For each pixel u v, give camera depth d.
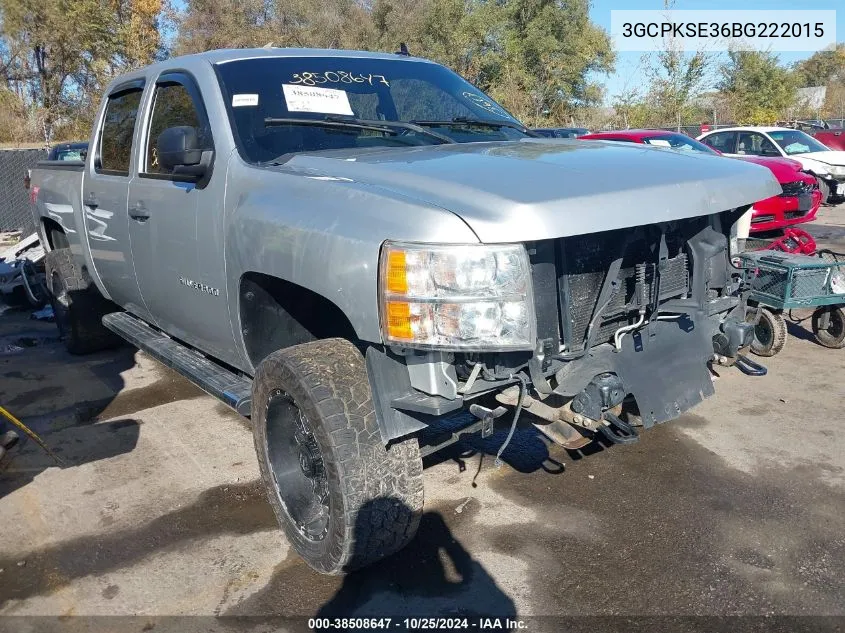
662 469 3.83
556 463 3.93
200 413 4.85
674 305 3.11
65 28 36.19
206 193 3.40
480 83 35.91
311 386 2.70
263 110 3.54
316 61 3.97
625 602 2.81
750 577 2.93
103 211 4.55
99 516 3.56
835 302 5.18
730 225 3.34
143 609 2.87
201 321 3.71
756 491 3.57
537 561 3.09
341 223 2.66
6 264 8.12
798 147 13.20
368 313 2.55
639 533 3.26
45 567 3.16
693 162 3.22
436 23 35.34
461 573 3.03
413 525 2.85
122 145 4.45
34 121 33.72
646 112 30.30
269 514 3.54
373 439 2.72
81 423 4.73
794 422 4.34
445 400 2.59
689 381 3.02
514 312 2.45
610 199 2.64
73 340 6.02
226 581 3.04
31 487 3.88
